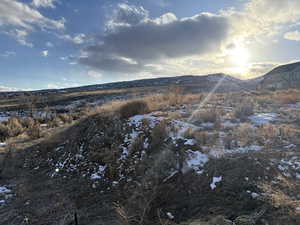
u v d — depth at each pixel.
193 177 5.00
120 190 5.54
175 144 6.27
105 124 9.10
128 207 4.75
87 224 4.52
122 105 10.20
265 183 4.30
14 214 5.20
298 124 7.70
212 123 8.06
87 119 10.59
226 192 4.27
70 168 7.45
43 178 7.25
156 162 5.72
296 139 6.13
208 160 5.45
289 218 3.27
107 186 5.88
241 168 4.84
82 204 5.34
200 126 7.71
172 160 5.58
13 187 6.66
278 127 7.23
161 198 4.72
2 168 7.99
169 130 7.09
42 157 9.16
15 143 11.77
